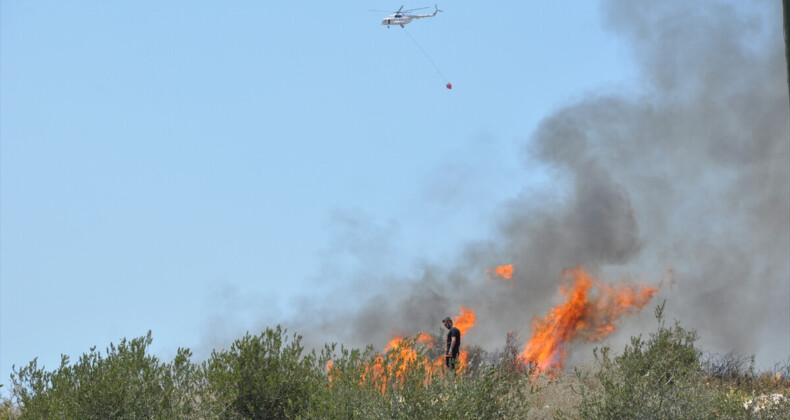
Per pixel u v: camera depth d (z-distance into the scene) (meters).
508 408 7.98
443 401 7.59
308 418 7.99
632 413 8.21
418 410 7.50
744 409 8.66
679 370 8.38
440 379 7.83
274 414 8.72
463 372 7.99
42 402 8.27
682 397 8.30
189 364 8.75
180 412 8.34
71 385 8.45
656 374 8.38
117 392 8.24
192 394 8.59
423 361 7.84
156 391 8.48
